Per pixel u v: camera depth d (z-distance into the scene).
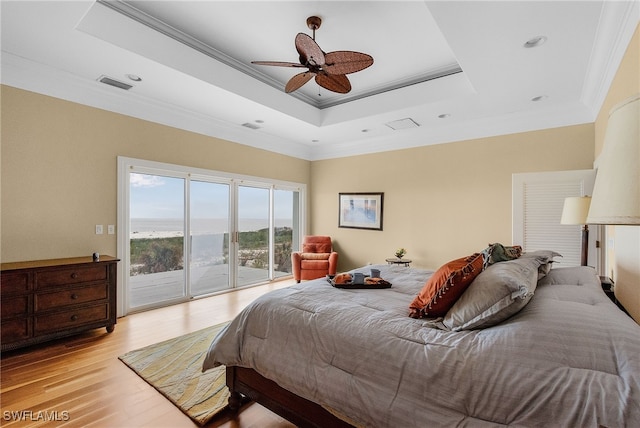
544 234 3.58
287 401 1.65
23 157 2.93
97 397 2.03
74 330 2.88
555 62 2.69
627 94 2.11
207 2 2.48
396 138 5.12
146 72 3.01
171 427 1.76
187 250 4.30
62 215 3.16
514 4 1.99
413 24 2.74
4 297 2.52
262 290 4.92
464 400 1.12
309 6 2.52
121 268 3.60
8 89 2.83
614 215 0.65
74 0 2.04
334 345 1.51
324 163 6.09
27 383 2.18
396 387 1.27
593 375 0.98
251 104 3.82
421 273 2.84
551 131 3.83
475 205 4.38
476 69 2.83
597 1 1.94
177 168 4.12
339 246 5.86
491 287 1.38
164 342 2.89
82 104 3.29
